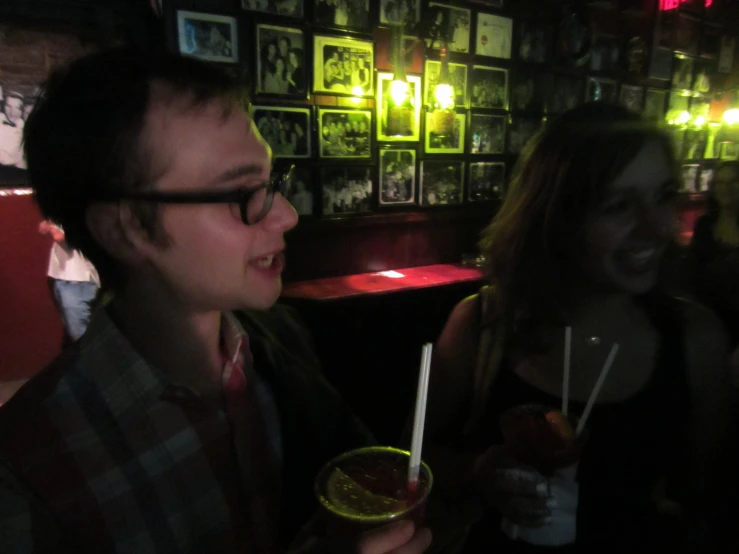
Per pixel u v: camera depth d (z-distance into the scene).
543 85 3.85
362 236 3.41
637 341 0.96
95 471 0.67
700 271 1.24
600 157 0.88
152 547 0.71
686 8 4.19
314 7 2.86
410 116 3.28
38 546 0.63
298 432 0.88
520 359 1.03
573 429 0.86
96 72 0.64
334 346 3.06
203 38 2.62
